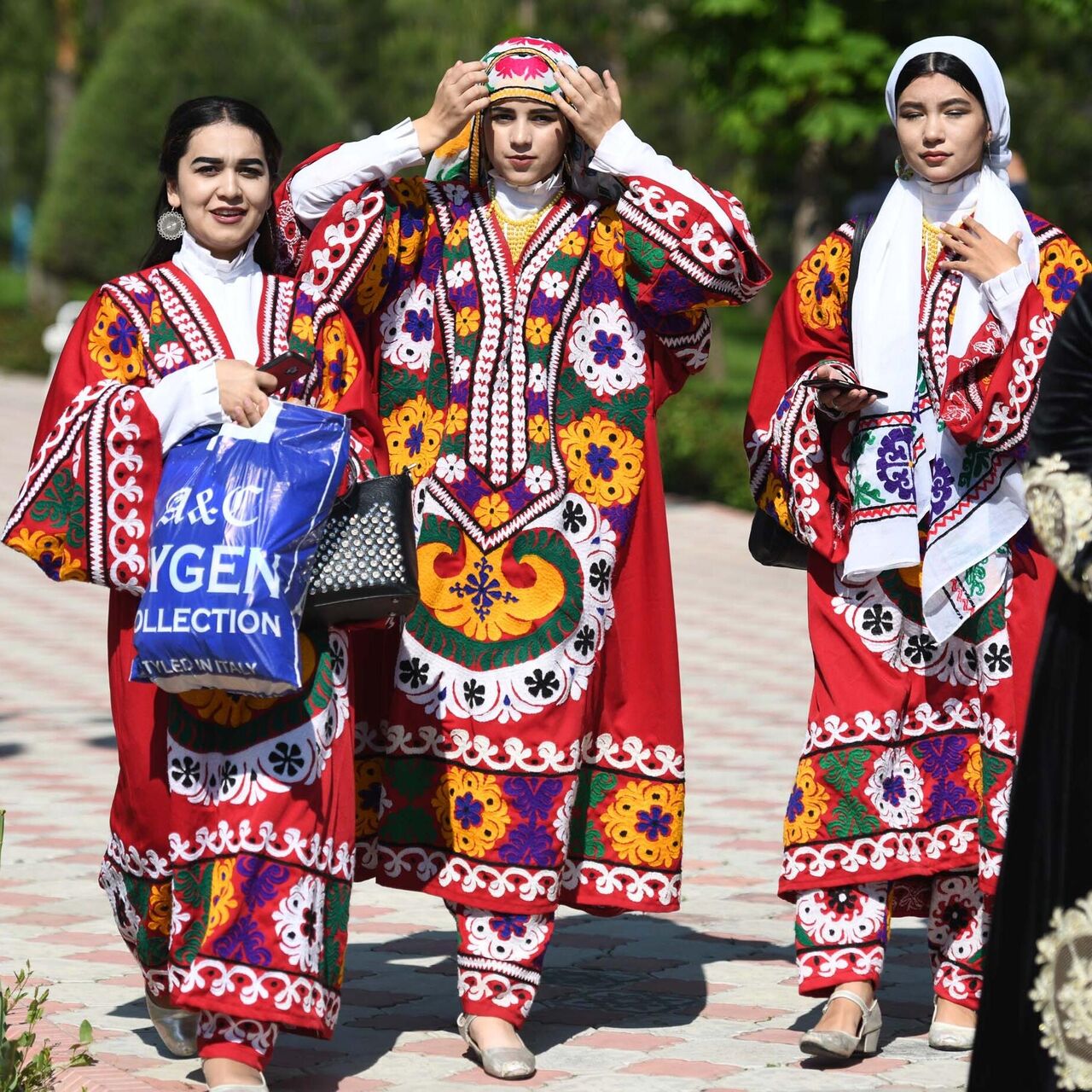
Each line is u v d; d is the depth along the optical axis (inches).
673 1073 415.2
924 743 440.5
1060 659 312.5
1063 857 305.6
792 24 1728.6
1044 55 2155.5
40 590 1274.6
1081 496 309.1
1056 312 436.8
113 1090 386.6
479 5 2367.1
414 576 391.2
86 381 405.4
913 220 442.3
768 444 454.6
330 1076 413.7
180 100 2498.8
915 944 534.6
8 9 3833.7
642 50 1941.4
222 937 380.5
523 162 432.1
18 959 498.0
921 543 436.8
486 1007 422.6
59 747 801.6
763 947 522.9
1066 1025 302.5
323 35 3161.9
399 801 432.5
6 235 5526.6
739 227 438.0
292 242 441.4
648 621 443.2
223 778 386.0
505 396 430.9
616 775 444.5
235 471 376.8
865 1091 402.9
